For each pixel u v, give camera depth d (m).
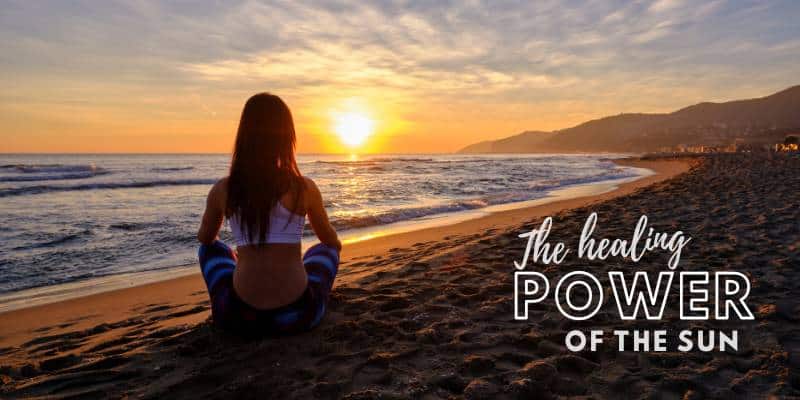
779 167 22.02
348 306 3.42
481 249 5.55
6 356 2.98
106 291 4.82
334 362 2.51
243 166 2.42
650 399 2.13
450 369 2.43
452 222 9.45
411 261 5.14
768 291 3.66
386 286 4.02
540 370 2.37
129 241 7.40
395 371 2.41
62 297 4.61
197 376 2.37
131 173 29.78
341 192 16.05
